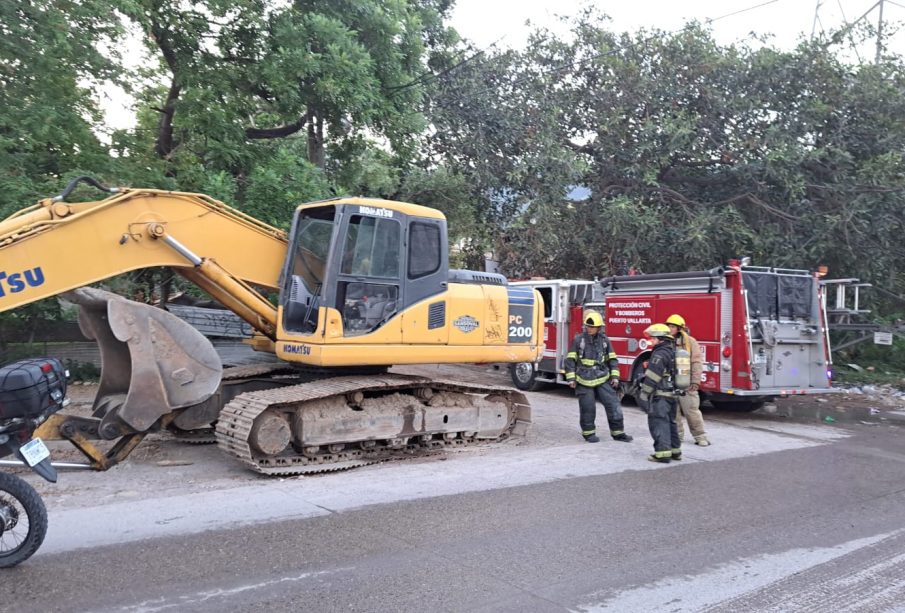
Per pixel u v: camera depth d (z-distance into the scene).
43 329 13.09
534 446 9.05
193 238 7.33
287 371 8.79
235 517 5.61
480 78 19.20
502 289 9.01
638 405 13.26
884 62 16.75
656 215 16.92
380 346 7.68
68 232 6.45
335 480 6.96
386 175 17.16
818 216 15.90
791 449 9.28
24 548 4.39
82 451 6.64
